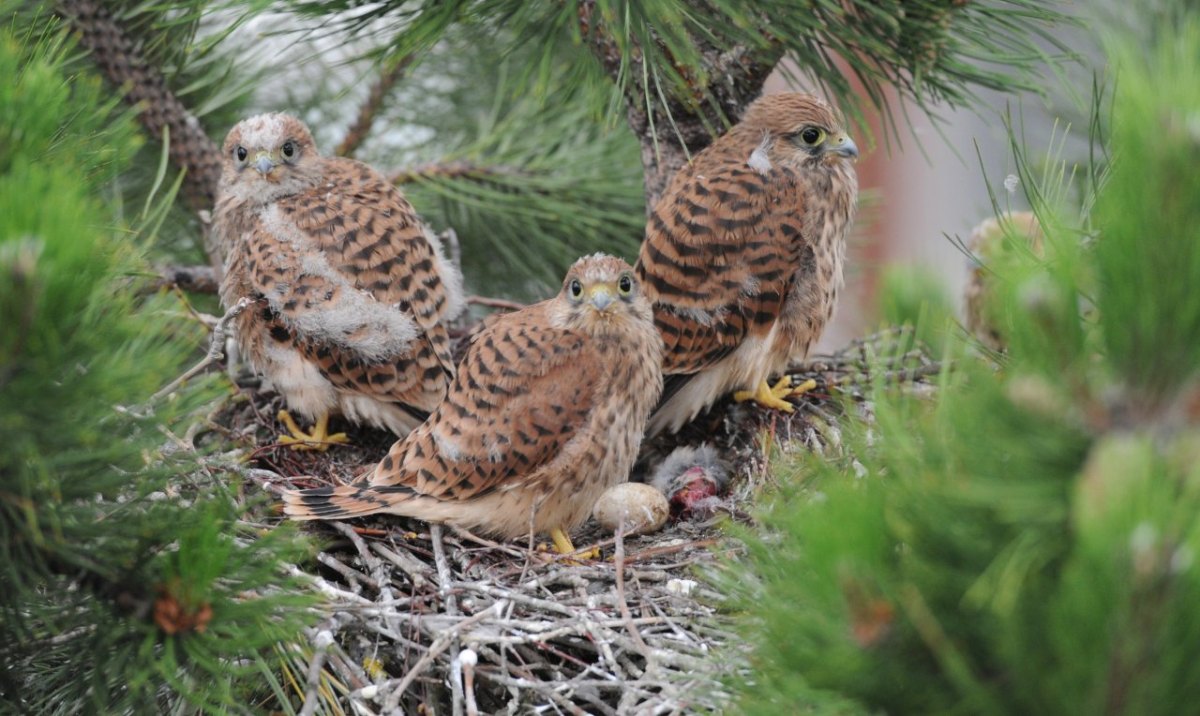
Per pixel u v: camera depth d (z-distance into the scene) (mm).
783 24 7602
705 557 7652
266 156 9250
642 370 8297
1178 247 3527
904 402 4555
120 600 5148
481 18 7578
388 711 6012
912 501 4168
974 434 3998
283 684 6809
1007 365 4352
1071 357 3703
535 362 7988
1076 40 9234
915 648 4148
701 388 9227
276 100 10961
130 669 5207
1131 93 3652
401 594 7328
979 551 4043
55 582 5336
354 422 9180
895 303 10023
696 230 9008
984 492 3844
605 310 7996
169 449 7121
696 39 8438
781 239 9086
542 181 10227
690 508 8648
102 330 4754
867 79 8352
